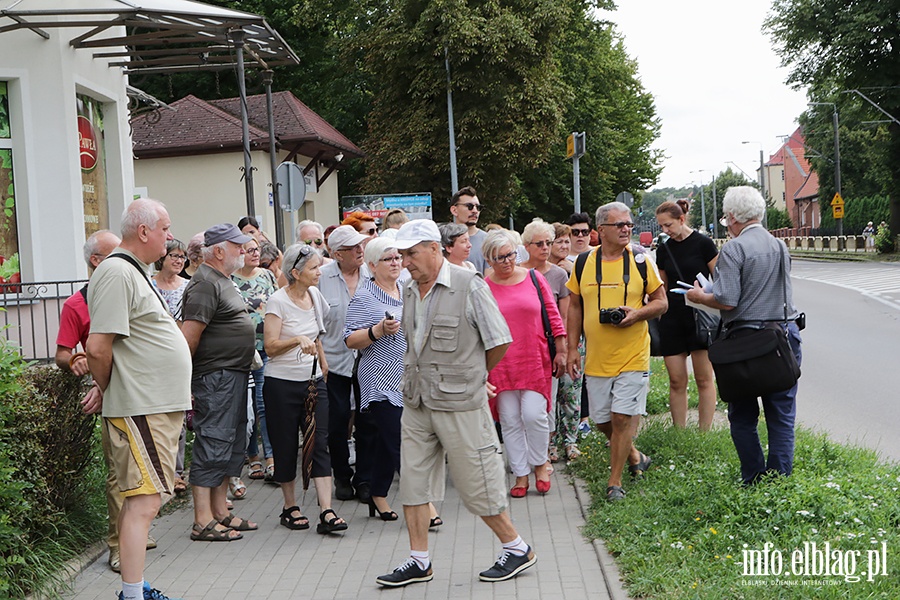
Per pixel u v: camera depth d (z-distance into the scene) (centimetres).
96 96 1308
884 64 4506
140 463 519
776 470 649
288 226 2727
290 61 1366
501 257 762
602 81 4281
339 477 801
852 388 1207
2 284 1023
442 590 553
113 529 613
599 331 720
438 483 578
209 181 2598
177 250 802
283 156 2698
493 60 3128
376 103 3403
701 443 806
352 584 572
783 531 567
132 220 529
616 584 538
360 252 801
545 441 770
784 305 643
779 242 649
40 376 615
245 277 859
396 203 2481
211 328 677
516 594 537
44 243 1162
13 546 548
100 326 514
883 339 1689
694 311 873
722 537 564
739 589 490
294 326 705
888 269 3697
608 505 683
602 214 731
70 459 643
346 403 793
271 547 659
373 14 3453
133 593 518
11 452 550
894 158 4784
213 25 1117
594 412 728
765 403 660
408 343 566
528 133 3198
